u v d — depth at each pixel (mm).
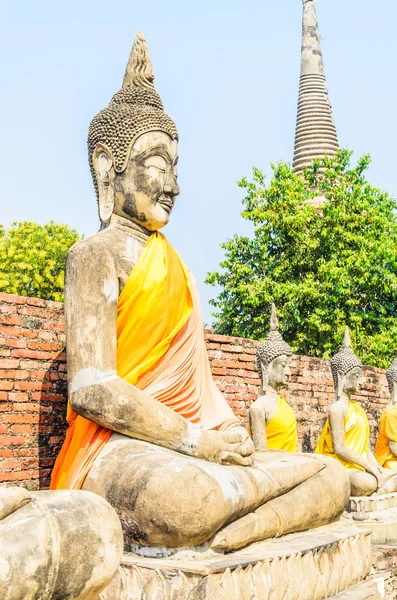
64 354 7246
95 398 5559
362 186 20562
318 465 6359
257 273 21125
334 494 6355
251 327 19953
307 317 19578
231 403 10109
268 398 8547
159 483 4910
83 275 5793
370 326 19656
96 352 5672
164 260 6172
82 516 3225
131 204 6328
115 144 6367
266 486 5645
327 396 12227
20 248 28406
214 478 5027
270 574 5105
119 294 5938
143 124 6363
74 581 3113
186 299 6367
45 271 27984
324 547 5820
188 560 4902
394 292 19375
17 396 6781
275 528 5711
